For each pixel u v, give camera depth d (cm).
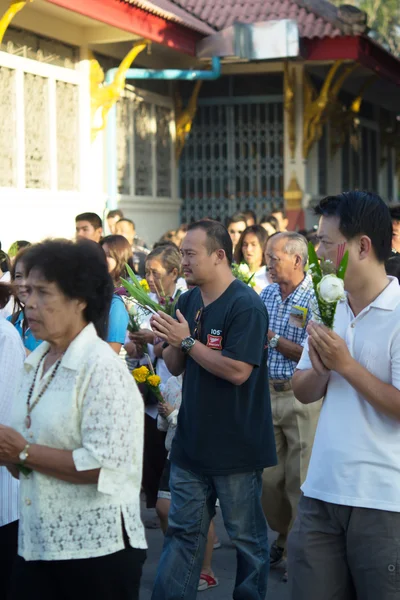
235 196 1711
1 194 1100
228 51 1369
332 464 367
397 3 3666
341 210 364
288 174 1661
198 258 489
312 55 1523
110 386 328
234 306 483
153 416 646
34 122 1174
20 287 504
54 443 331
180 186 1742
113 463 324
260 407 493
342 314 376
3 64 1091
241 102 1692
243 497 487
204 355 475
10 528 424
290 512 639
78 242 345
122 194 1432
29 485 336
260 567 495
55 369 339
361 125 2116
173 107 1620
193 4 1568
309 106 1617
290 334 621
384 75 1722
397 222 652
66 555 328
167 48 1455
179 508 493
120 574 337
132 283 609
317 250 374
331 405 373
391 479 358
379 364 362
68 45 1247
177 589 491
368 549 357
